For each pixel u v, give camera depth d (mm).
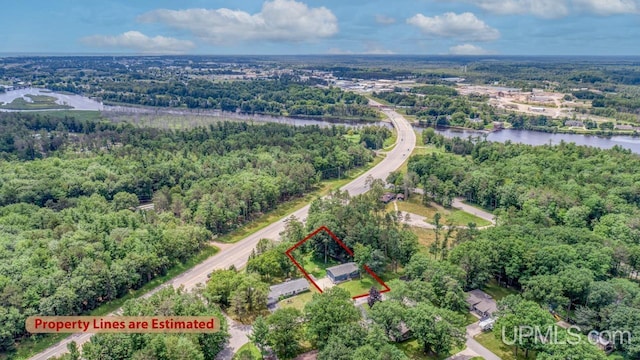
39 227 129625
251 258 119812
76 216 135625
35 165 183750
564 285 97062
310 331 84000
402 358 72500
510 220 140000
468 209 171750
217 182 169875
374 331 80000
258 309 102125
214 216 142750
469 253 108562
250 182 166500
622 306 89375
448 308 95188
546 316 83812
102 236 117688
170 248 120312
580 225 140750
